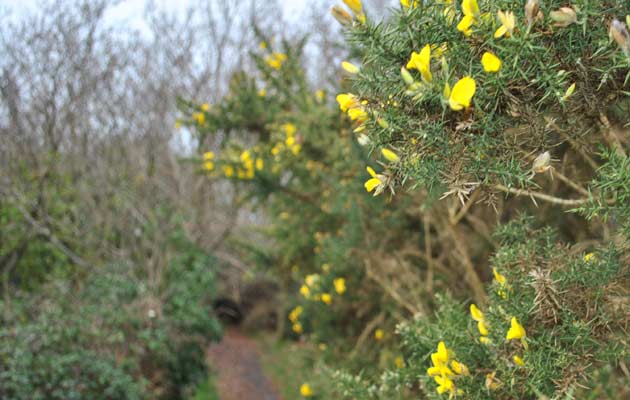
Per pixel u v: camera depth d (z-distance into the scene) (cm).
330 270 451
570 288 137
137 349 580
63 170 772
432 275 364
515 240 182
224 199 905
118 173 805
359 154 343
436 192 259
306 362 503
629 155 134
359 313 433
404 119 114
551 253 156
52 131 727
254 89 474
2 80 708
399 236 394
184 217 813
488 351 155
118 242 786
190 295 671
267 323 1168
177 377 641
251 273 872
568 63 111
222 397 751
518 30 107
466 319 183
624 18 104
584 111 124
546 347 135
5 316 543
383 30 117
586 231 272
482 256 344
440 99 104
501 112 114
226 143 493
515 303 146
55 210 742
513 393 142
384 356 343
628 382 186
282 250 588
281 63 461
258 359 963
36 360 501
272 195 506
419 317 232
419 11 112
